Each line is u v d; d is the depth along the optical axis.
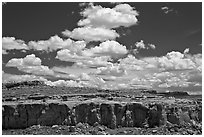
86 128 77.25
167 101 87.56
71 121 79.06
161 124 78.25
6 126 78.94
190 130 75.88
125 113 80.62
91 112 80.06
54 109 80.06
